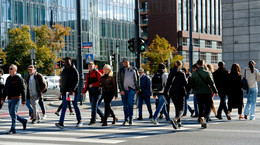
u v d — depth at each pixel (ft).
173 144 33.24
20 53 185.47
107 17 296.30
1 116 65.31
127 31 320.09
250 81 52.39
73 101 47.03
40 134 41.37
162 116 55.93
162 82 48.47
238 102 52.42
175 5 334.24
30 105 54.54
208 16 378.73
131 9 327.47
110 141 35.50
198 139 35.88
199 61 43.45
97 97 48.83
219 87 52.47
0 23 215.51
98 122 52.31
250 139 35.60
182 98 43.01
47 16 244.22
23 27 189.47
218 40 387.75
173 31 335.06
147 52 264.31
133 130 43.29
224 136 37.65
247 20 115.96
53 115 65.16
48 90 110.73
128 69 48.06
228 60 119.96
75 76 45.70
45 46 193.06
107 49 294.87
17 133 42.47
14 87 42.14
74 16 263.90
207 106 43.45
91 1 273.13
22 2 228.43
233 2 118.73
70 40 258.37
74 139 37.17
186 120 52.90
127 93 48.06
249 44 115.65
